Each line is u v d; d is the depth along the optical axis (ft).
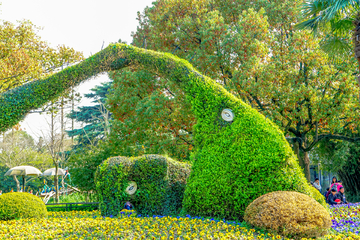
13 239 18.17
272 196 21.43
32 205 28.71
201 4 48.62
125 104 44.91
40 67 51.08
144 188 27.63
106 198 26.61
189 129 44.04
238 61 45.60
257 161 25.03
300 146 48.47
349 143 56.49
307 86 42.37
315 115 42.55
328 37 36.81
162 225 20.40
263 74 41.14
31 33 54.08
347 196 63.26
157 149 43.60
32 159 89.30
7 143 86.89
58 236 18.65
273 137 25.62
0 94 30.91
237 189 25.08
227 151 26.30
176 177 29.66
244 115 26.84
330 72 42.88
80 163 44.96
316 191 27.48
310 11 34.71
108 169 26.71
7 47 47.78
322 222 19.63
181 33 47.50
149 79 43.98
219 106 28.09
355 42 28.02
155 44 52.85
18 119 31.07
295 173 25.11
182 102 42.27
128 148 45.52
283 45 48.37
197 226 20.61
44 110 44.91
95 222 21.52
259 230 20.30
